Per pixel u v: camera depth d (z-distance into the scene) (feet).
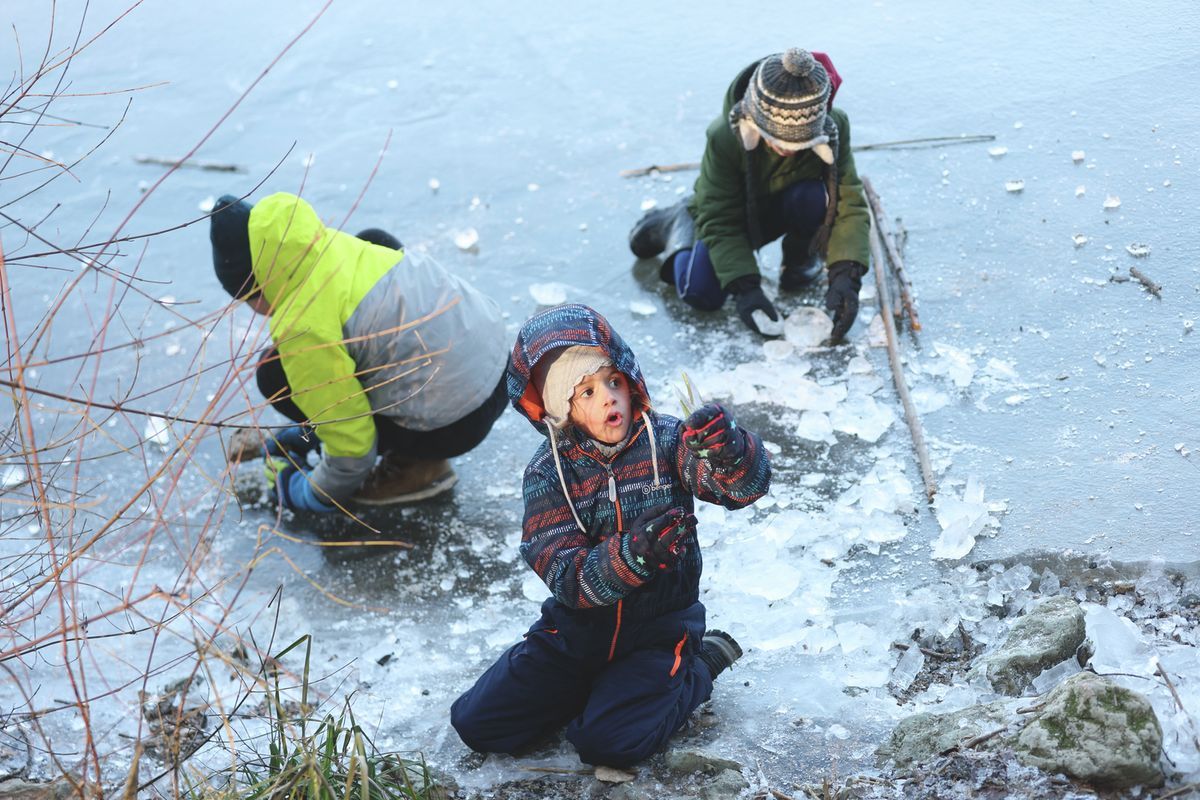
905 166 17.97
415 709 11.14
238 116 23.81
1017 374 13.64
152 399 16.47
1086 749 7.99
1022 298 14.79
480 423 13.61
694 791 9.11
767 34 23.29
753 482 8.58
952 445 12.89
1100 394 13.00
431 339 12.91
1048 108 18.66
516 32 25.34
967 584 11.12
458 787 9.74
